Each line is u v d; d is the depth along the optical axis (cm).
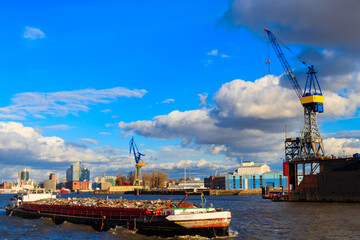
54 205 6994
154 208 5231
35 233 5591
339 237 5034
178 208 5025
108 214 5759
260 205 12581
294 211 9375
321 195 13400
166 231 4831
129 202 6284
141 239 4825
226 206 12262
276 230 5784
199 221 4725
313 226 6212
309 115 16412
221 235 4794
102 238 4984
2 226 6381
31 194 8575
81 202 6944
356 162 12500
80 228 5991
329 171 13250
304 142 15962
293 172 14900
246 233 5469
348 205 11269
